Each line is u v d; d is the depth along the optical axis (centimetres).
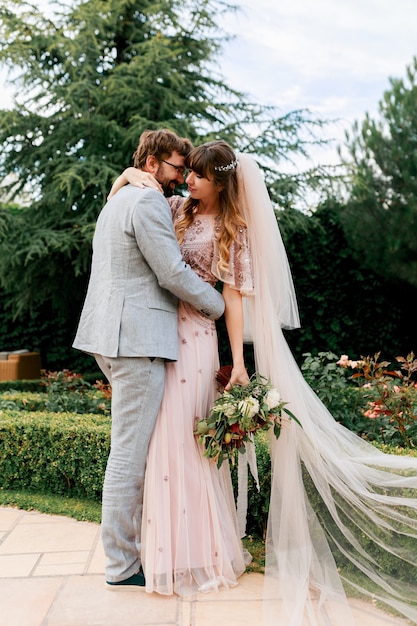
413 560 215
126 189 229
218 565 229
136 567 226
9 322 873
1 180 743
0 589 224
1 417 363
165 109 708
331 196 720
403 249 681
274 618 201
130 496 223
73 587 226
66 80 743
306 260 762
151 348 217
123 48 782
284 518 231
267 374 240
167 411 228
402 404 323
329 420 248
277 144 697
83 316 238
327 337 771
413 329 798
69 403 432
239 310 240
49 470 339
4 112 675
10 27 686
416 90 664
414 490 222
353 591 222
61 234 666
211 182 230
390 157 666
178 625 199
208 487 231
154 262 216
